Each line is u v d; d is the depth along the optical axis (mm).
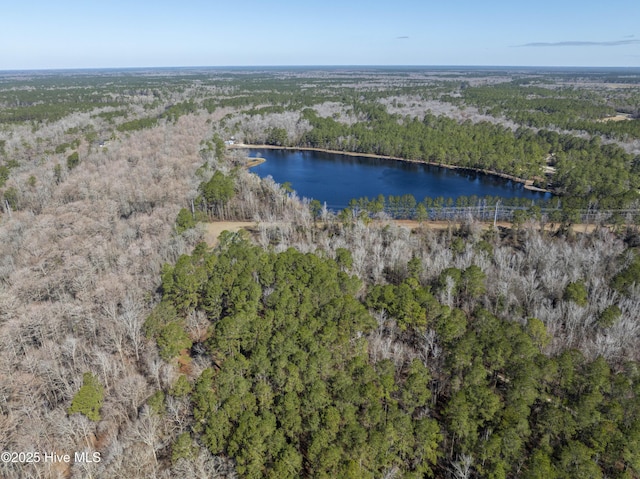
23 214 148750
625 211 146625
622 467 60625
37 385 74125
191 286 94625
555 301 101875
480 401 65625
